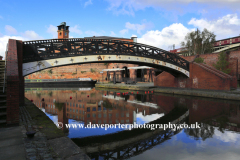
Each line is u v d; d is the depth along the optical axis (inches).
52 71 2137.1
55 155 155.2
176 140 290.0
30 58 475.2
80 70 2225.6
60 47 543.2
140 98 844.6
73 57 557.0
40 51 498.0
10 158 135.9
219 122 405.7
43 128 239.9
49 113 516.4
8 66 254.2
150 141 285.6
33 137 191.5
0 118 235.8
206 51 1642.5
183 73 929.5
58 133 221.1
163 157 226.8
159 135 317.1
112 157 225.6
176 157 227.3
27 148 159.2
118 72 2016.5
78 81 1953.7
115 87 1470.2
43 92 1181.1
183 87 992.9
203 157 228.7
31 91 1262.3
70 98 839.7
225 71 985.5
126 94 1020.5
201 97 816.9
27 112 354.0
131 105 656.4
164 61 840.3
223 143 277.4
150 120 432.1
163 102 709.3
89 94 1046.4
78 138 298.7
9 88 225.5
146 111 540.7
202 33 1567.4
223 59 1029.2
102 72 2223.2
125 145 267.6
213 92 788.6
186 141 286.0
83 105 660.7
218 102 669.9
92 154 234.1
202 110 541.0
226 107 575.8
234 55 1030.4
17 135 192.4
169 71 957.2
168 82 1105.4
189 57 1301.7
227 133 327.0
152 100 771.4
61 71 2164.1
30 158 139.3
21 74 445.4
